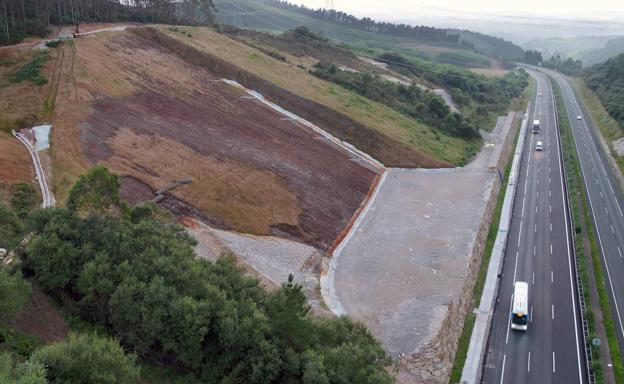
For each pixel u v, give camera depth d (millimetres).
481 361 38938
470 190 68125
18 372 17406
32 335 23203
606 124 112938
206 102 71125
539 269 52688
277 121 73375
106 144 53938
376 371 26344
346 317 32125
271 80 83438
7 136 51438
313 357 25484
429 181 70875
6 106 56875
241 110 72562
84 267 26484
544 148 99375
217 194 51812
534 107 139500
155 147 55969
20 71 65500
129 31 85938
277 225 51250
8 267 25641
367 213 59906
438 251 50844
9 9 87562
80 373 19281
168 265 28141
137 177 49875
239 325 25688
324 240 52000
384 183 68875
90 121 57125
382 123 83438
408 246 51938
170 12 126250
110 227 29516
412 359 35688
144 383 23500
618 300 47062
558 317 44406
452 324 40594
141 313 25172
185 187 50906
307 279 44750
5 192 40781
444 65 159250
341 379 24953
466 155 84062
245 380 25078
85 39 78312
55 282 26359
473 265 49750
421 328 38188
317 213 55688
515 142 104438
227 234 46625
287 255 47000
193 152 57375
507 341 41250
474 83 137875
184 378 24984
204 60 83000
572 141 102938
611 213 67188
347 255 50438
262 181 56781
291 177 59969
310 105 79625
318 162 66438
